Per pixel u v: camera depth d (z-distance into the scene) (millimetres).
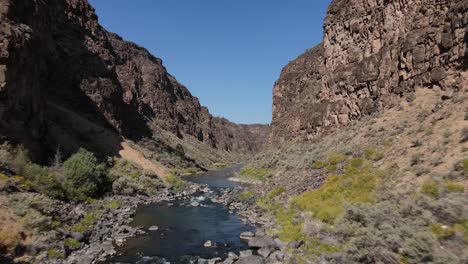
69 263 16438
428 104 27953
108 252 19047
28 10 33875
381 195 19422
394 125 29359
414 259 11586
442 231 12180
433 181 17797
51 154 32406
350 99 42906
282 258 17547
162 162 63125
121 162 44156
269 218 27047
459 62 26953
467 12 26516
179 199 39031
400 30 37344
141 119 78125
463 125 21547
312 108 55219
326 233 18984
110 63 68562
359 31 46375
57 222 20625
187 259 18641
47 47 50156
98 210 27172
